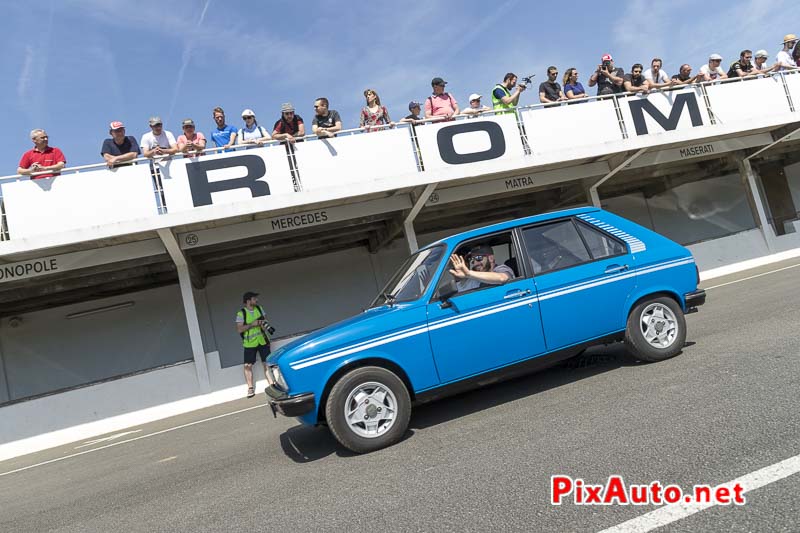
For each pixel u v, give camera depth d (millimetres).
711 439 3217
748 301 8211
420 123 11469
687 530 2350
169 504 3990
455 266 4535
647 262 5141
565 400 4551
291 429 5914
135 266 11844
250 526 3205
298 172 10648
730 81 13930
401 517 2906
